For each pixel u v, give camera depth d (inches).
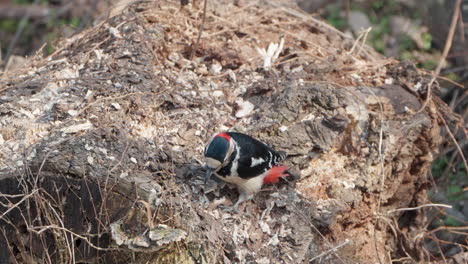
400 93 414.0
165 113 373.7
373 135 384.5
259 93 397.4
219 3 487.5
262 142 349.7
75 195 327.9
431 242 485.7
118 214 321.1
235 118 381.7
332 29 502.3
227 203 339.3
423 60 611.2
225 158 313.9
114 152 337.4
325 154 376.5
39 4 764.0
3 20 747.4
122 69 394.3
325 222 354.6
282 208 345.4
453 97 557.6
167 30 446.3
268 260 322.7
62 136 345.4
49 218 331.6
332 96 382.6
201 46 439.2
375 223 388.2
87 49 422.3
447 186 524.1
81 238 326.6
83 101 369.4
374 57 486.3
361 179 376.5
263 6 507.5
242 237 328.2
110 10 481.7
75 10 719.1
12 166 335.3
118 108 363.6
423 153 412.2
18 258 349.4
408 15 678.5
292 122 376.2
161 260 317.1
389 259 407.8
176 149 351.6
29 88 385.7
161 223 315.9
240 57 434.9
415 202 434.3
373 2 697.0
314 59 437.1
